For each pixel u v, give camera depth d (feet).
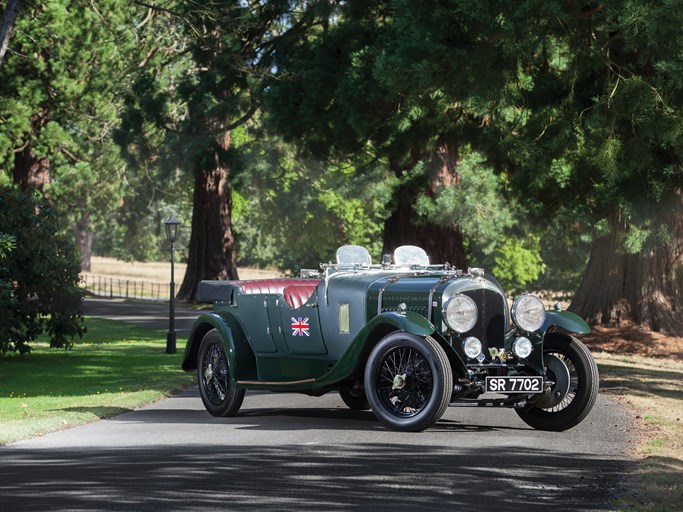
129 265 428.97
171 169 174.81
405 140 104.27
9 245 88.38
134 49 213.05
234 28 136.98
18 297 100.07
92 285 301.84
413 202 121.08
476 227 120.06
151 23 212.64
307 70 113.91
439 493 35.09
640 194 78.95
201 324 58.95
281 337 55.21
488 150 102.47
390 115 101.96
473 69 67.97
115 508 32.81
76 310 103.55
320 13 129.49
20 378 86.02
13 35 198.39
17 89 202.39
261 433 49.67
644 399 65.87
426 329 46.98
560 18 67.00
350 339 52.31
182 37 207.10
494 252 266.57
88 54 207.21
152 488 35.88
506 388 48.37
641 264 116.37
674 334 114.01
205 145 164.04
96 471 39.29
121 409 60.59
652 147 77.30
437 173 119.75
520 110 93.20
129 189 277.44
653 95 71.97
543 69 96.94
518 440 47.21
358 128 100.32
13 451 44.98
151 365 96.48
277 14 144.97
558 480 37.55
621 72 82.99
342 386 52.44
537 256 261.44
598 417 56.13
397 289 50.70
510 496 34.76
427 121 103.55
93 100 211.00
